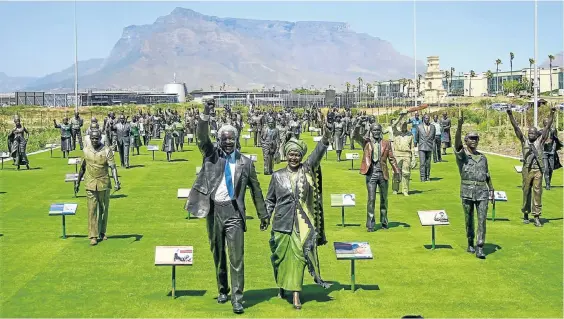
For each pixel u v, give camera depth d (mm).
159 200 25375
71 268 15516
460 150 16422
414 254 16672
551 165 27234
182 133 49438
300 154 12758
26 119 97625
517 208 23219
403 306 12594
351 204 19984
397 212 22609
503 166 36375
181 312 12328
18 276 14891
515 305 12703
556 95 133250
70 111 109875
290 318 11930
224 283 12828
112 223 20812
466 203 16562
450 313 12234
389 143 19641
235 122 54781
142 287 13953
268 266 15594
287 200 12570
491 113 79750
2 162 37312
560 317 12023
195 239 18469
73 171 35719
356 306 12586
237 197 12352
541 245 17625
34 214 22578
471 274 14844
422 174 30719
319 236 13164
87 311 12477
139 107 123938
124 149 37438
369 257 13383
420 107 26500
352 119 52625
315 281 13055
